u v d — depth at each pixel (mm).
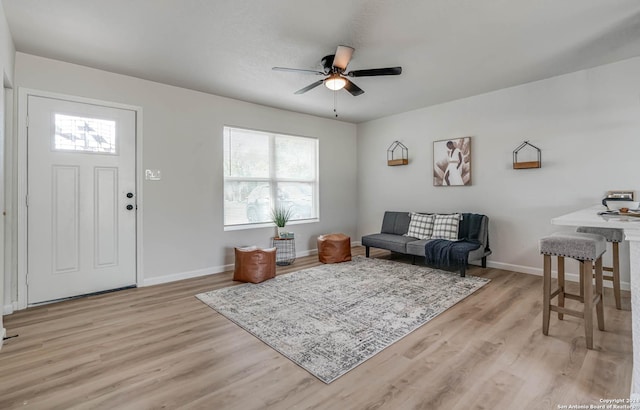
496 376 1809
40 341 2279
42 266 3051
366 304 2941
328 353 2082
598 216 1952
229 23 2473
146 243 3648
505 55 3082
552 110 3701
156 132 3717
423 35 2676
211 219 4180
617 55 3111
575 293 3178
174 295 3279
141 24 2475
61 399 1643
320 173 5488
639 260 1515
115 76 3441
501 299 3057
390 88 4027
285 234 4672
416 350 2111
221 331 2428
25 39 2691
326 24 2494
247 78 3617
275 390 1710
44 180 3053
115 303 3055
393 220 5125
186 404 1602
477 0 2189
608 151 3344
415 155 5086
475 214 4246
